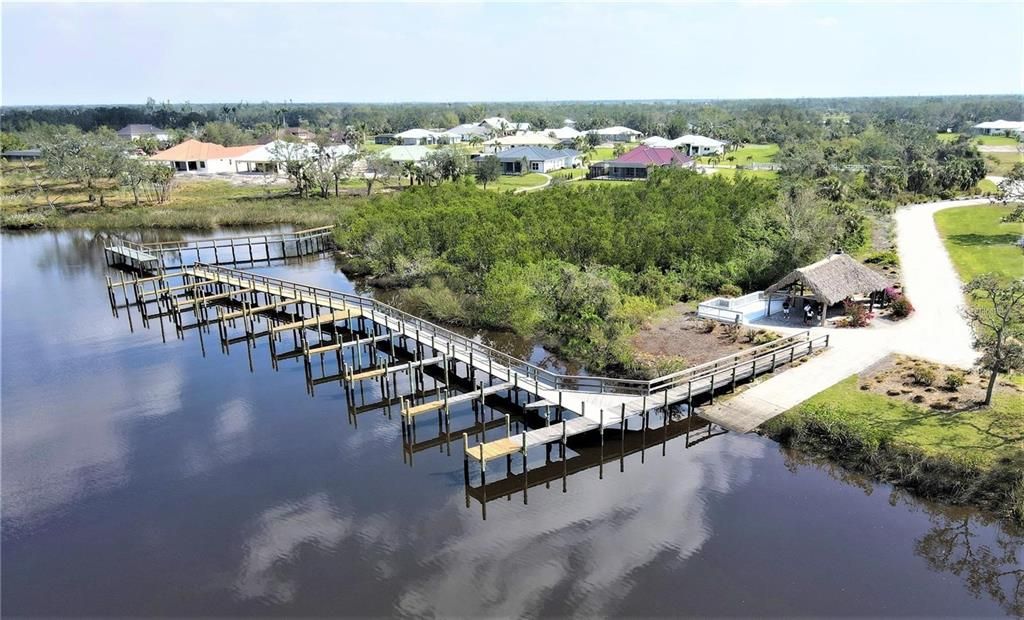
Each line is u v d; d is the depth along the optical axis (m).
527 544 21.09
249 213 77.75
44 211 80.94
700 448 26.05
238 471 25.81
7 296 50.66
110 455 27.11
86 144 90.25
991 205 70.50
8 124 185.12
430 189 70.25
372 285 51.28
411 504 23.52
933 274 44.78
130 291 52.12
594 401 28.22
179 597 19.23
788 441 25.58
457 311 41.38
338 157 95.00
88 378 35.09
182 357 38.22
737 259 46.75
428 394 33.38
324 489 24.50
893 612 17.81
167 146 144.75
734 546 20.50
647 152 99.75
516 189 89.25
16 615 18.62
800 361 31.28
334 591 19.25
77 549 21.39
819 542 20.53
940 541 20.39
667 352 33.84
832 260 37.53
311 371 36.06
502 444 24.66
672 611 18.05
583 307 36.28
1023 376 28.42
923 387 27.88
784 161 89.44
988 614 17.67
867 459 23.84
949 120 194.25
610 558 20.30
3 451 27.42
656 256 46.44
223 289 50.94
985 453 22.92
